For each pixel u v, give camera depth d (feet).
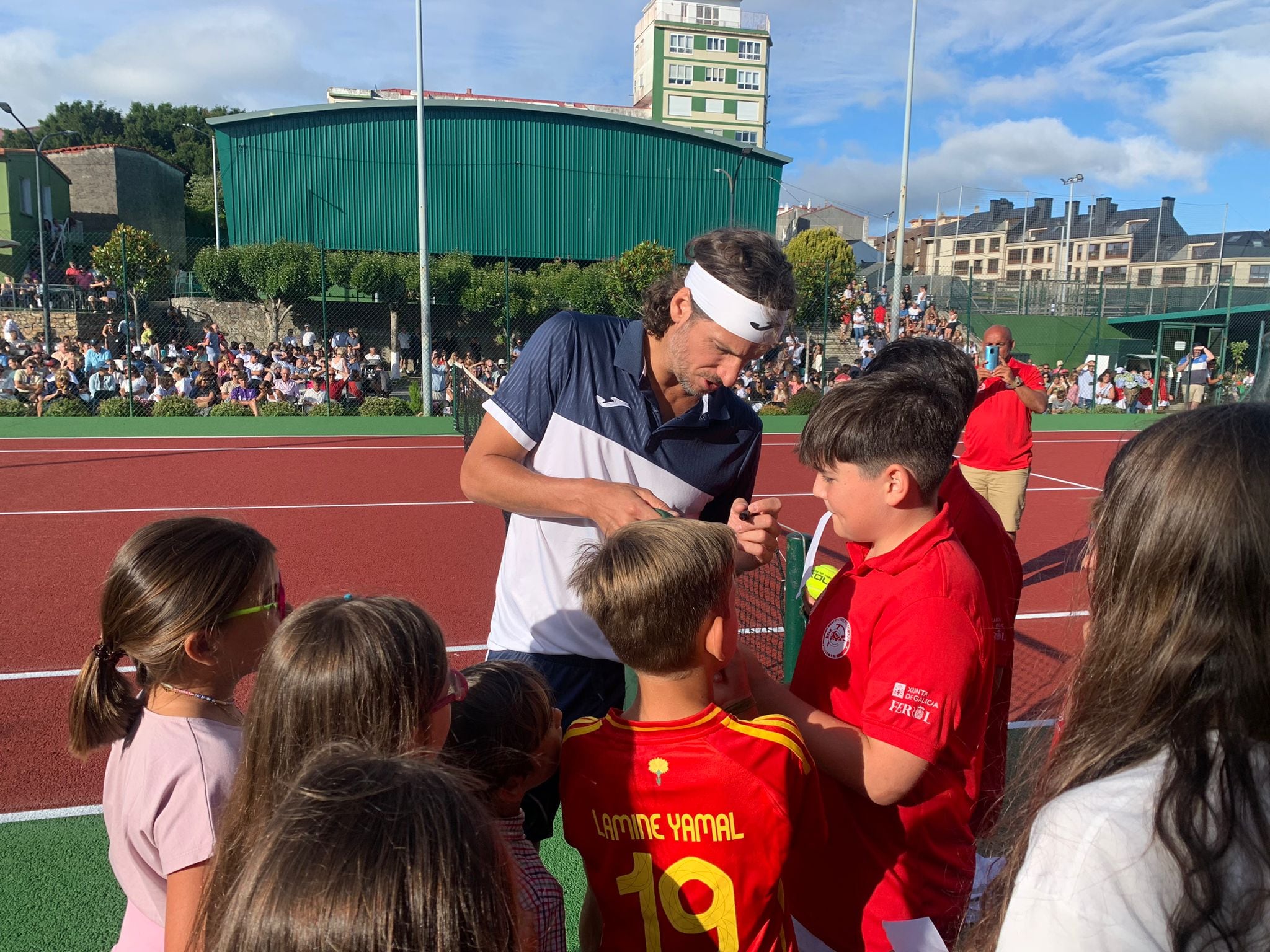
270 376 59.82
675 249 124.16
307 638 4.82
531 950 4.63
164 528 5.90
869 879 6.01
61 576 22.11
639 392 7.32
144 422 52.34
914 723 5.26
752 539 6.30
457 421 51.42
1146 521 3.08
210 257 89.10
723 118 244.83
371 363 72.54
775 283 6.54
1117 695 3.11
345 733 4.67
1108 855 2.77
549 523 7.30
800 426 57.21
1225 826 2.68
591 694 7.47
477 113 114.93
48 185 100.83
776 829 5.11
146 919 5.44
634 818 5.24
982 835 6.55
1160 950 2.67
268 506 31.32
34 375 56.70
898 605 5.56
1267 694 2.81
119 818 5.54
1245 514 2.85
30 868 9.81
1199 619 2.91
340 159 112.27
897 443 5.68
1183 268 193.57
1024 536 28.81
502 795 5.65
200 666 5.75
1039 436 56.18
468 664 16.85
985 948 3.34
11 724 13.57
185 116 203.92
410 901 3.17
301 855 3.26
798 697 6.46
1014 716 13.83
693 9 245.24
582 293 94.94
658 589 4.94
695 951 5.22
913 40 62.49
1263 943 2.65
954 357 8.36
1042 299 104.32
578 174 119.44
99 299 76.18
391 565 23.84
